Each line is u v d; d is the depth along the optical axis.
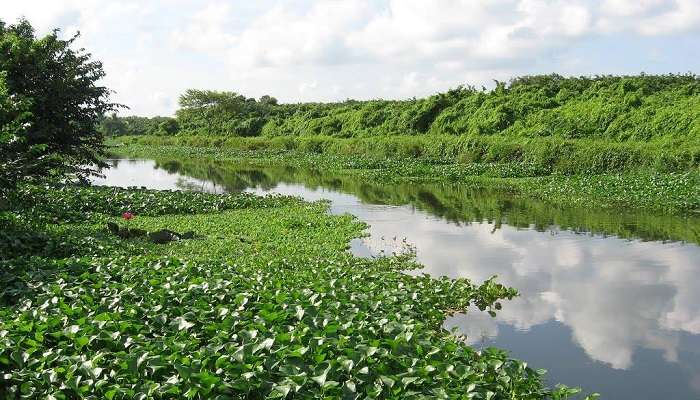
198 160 56.91
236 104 83.38
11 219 14.44
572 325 10.29
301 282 10.81
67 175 26.97
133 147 78.56
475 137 40.66
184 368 6.25
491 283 12.16
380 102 62.47
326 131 62.34
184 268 10.95
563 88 46.47
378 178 34.78
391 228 19.39
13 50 22.34
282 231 17.84
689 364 8.74
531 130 40.91
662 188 24.16
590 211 22.31
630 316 10.72
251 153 57.91
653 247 16.11
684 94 37.66
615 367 8.66
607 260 14.72
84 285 9.73
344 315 8.63
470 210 23.23
